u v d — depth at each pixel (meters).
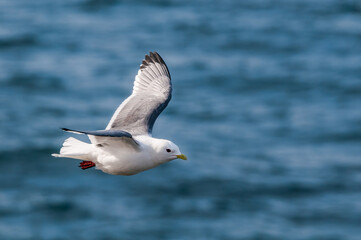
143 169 11.62
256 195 25.20
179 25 52.38
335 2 59.56
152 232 22.50
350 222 23.25
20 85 37.53
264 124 32.44
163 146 11.48
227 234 22.36
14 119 32.41
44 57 43.12
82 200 24.77
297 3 59.66
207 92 37.34
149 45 46.59
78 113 33.34
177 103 35.09
